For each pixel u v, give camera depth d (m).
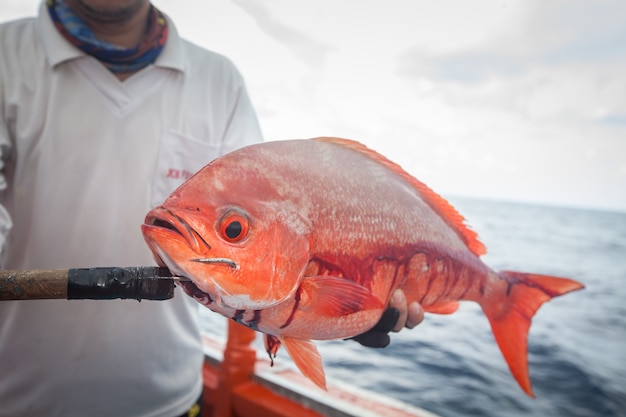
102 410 1.37
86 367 1.34
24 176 1.29
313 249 0.79
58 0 1.31
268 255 0.73
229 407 2.14
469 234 1.05
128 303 1.37
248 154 0.79
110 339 1.35
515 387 5.81
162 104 1.38
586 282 14.48
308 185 0.81
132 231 1.34
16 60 1.28
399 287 0.93
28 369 1.32
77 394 1.34
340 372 5.58
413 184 1.01
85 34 1.25
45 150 1.27
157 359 1.42
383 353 6.37
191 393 1.55
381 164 0.97
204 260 0.69
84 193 1.30
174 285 0.72
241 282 0.71
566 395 5.91
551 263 17.95
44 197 1.28
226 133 1.53
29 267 1.30
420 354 6.61
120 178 1.33
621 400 5.77
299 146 0.86
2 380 1.34
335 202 0.83
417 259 0.94
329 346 6.41
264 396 2.09
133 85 1.34
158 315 1.41
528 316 1.08
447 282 1.00
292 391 2.08
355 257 0.85
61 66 1.28
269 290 0.73
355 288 0.80
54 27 1.28
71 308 1.32
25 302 1.31
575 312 10.62
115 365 1.36
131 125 1.34
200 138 1.44
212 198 0.72
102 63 1.32
